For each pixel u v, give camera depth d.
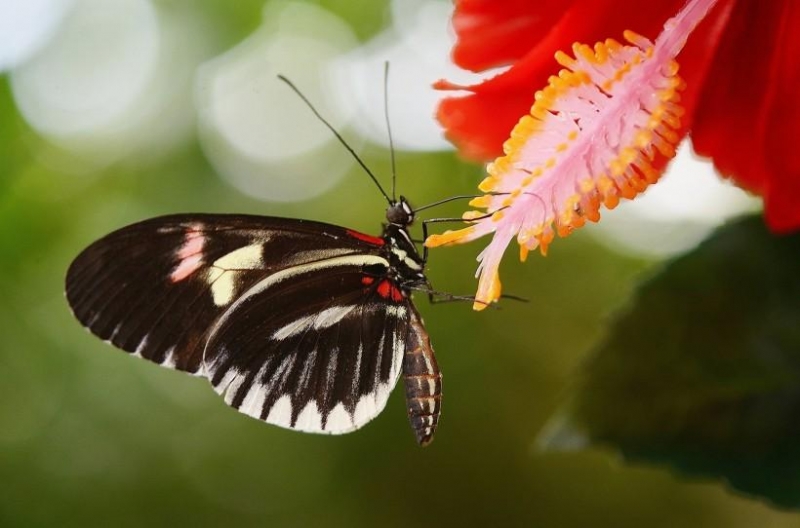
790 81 0.41
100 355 0.96
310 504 1.12
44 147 0.66
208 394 1.07
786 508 0.41
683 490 1.07
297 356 0.45
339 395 0.45
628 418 0.41
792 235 0.41
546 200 0.40
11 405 0.92
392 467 1.11
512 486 1.12
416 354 0.44
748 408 0.41
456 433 1.11
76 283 0.43
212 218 0.44
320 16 0.79
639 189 0.40
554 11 0.41
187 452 1.09
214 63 0.79
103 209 0.83
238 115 0.89
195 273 0.44
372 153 0.97
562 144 0.40
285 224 0.44
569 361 1.09
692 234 0.47
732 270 0.41
